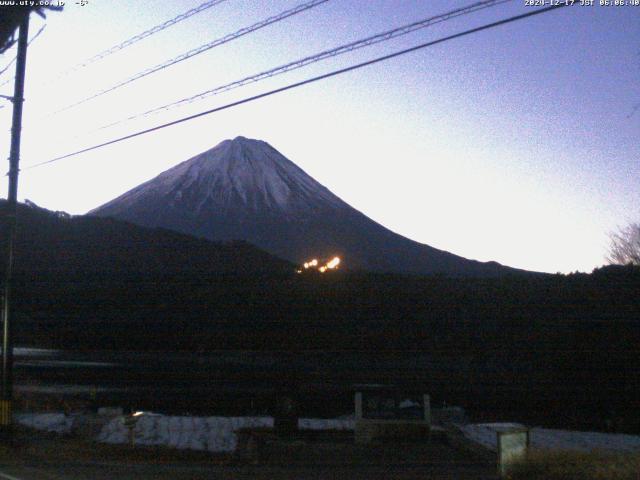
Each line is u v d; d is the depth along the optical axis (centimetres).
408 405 2502
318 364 4044
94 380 3875
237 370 3966
